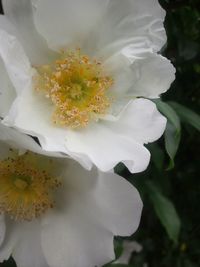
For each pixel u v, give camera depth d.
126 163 0.09
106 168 0.09
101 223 0.10
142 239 0.20
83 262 0.11
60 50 0.11
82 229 0.11
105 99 0.11
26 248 0.11
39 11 0.10
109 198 0.10
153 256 0.21
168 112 0.11
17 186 0.11
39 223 0.11
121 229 0.10
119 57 0.11
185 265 0.21
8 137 0.10
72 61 0.11
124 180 0.10
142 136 0.10
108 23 0.11
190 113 0.13
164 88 0.11
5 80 0.09
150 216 0.20
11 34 0.10
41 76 0.11
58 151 0.09
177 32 0.16
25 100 0.10
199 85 0.17
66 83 0.11
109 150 0.10
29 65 0.10
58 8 0.10
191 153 0.19
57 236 0.11
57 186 0.11
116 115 0.11
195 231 0.20
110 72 0.11
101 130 0.11
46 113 0.11
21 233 0.11
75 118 0.11
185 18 0.16
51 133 0.10
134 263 0.20
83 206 0.11
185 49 0.16
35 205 0.11
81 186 0.11
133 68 0.11
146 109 0.10
